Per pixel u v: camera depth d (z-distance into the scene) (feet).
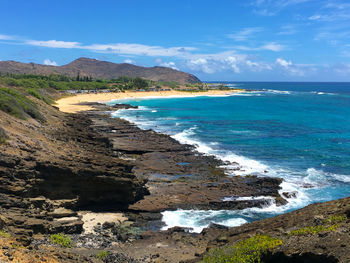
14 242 46.73
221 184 99.30
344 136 185.68
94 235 67.56
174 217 79.87
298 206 87.25
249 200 88.33
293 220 52.29
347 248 34.83
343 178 108.99
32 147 91.09
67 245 59.67
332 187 100.63
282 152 145.18
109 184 82.38
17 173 73.26
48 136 123.65
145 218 78.79
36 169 77.66
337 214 46.80
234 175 110.52
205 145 157.58
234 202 87.40
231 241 54.70
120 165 92.53
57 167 78.13
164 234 69.97
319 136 185.68
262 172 114.83
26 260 41.04
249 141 169.68
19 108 151.33
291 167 121.70
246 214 82.28
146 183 100.42
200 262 47.73
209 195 91.61
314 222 46.88
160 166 119.03
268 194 92.89
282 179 103.76
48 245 55.57
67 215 73.56
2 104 142.51
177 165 120.67
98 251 58.80
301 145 160.45
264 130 206.59
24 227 58.08
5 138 87.76
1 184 69.26
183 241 65.46
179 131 200.44
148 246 63.57
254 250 42.80
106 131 187.93
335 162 128.88
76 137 138.51
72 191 80.12
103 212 81.20
